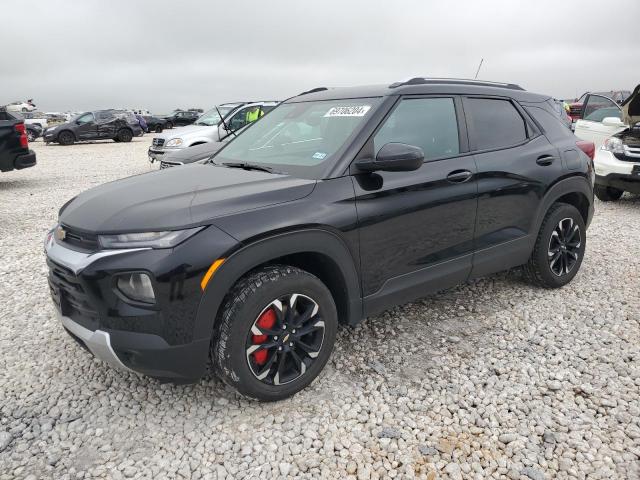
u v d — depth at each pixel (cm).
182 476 230
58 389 297
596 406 275
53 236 285
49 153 1873
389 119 316
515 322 373
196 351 245
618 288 432
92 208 272
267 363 266
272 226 254
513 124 387
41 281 471
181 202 255
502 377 303
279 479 228
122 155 1770
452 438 252
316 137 325
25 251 569
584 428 257
